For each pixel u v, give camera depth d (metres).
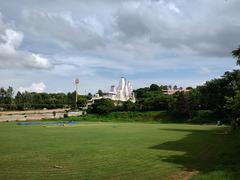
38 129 78.94
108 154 35.06
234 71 93.19
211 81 107.25
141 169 26.80
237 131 62.91
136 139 53.03
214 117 124.31
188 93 132.88
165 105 147.88
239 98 37.22
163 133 67.12
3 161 30.36
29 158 32.19
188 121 127.19
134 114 146.38
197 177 22.70
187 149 39.88
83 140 50.94
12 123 111.00
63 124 106.38
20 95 193.62
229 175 21.77
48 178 23.36
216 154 35.50
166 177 24.02
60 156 33.53
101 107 153.62
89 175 24.45
